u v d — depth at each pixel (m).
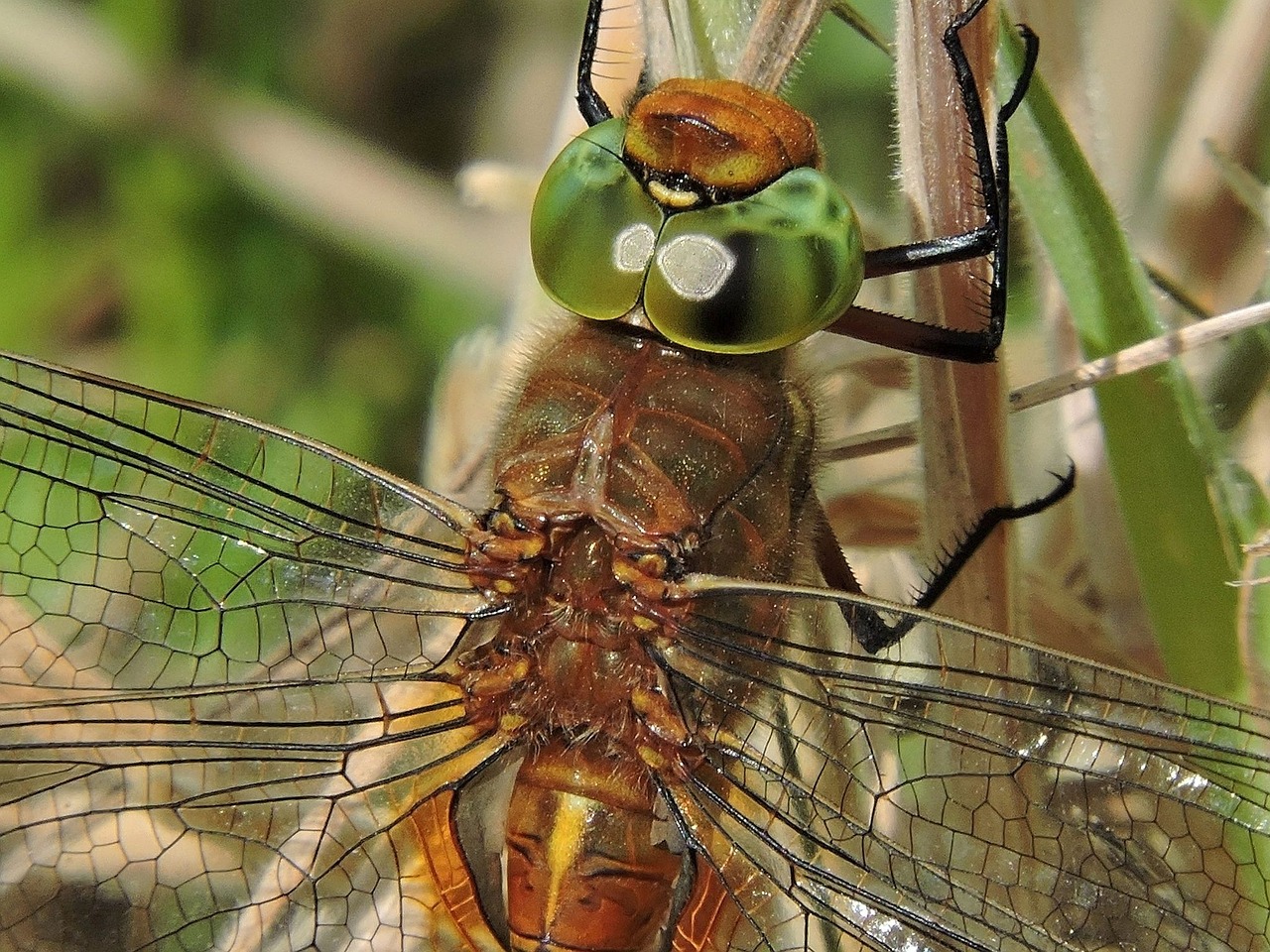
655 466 0.26
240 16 0.30
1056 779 0.26
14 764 0.26
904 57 0.27
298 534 0.26
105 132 0.30
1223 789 0.26
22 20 0.30
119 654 0.26
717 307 0.26
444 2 0.32
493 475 0.26
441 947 0.26
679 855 0.26
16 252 0.30
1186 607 0.27
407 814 0.26
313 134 0.30
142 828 0.26
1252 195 0.27
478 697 0.26
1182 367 0.27
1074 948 0.26
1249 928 0.26
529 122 0.31
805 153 0.26
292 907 0.26
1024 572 0.27
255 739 0.26
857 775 0.26
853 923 0.26
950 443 0.27
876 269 0.27
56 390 0.26
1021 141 0.27
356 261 0.30
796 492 0.26
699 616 0.26
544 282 0.26
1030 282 0.28
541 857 0.26
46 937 0.26
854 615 0.26
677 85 0.26
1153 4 0.28
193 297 0.30
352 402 0.30
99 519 0.26
